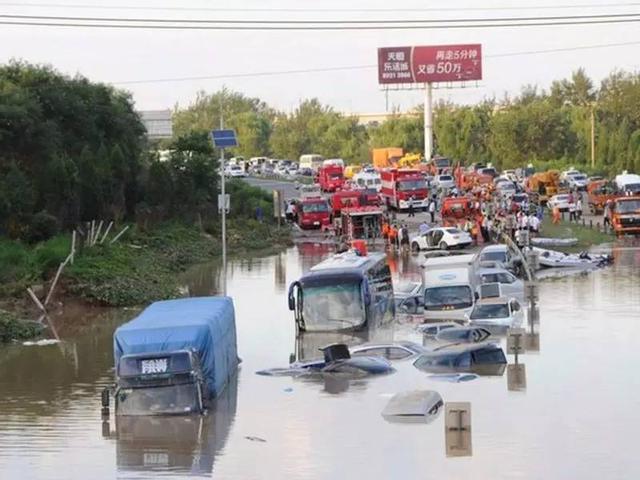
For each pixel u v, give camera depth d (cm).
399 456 7331
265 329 12669
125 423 8462
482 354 10062
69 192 19412
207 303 10006
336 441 7750
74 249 15900
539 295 14338
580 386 9075
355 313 12394
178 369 8619
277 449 7625
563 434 7681
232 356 10112
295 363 10425
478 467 7006
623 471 6844
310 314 12450
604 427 7819
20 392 9744
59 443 7988
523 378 9469
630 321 12100
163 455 7600
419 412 8300
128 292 14925
